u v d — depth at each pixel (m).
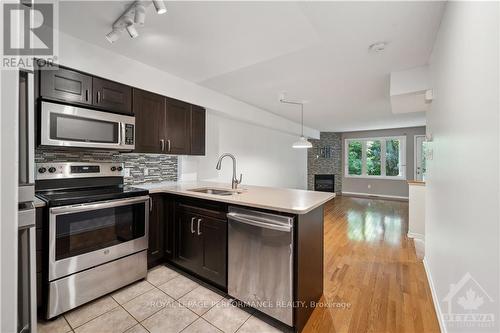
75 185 2.22
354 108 4.72
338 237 3.64
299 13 1.70
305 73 2.88
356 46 2.19
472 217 1.11
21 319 1.12
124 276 2.12
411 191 3.65
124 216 2.14
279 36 2.02
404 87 2.72
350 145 8.42
